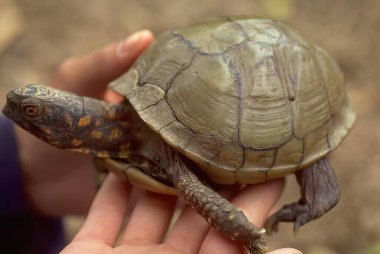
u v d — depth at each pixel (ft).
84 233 1.08
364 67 2.06
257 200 1.08
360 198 1.69
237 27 1.08
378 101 1.94
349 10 2.29
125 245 1.05
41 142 1.39
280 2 2.31
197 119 1.01
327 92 1.09
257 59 1.03
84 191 1.48
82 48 2.20
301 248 1.63
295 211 1.10
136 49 1.30
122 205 1.13
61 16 2.33
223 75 1.02
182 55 1.06
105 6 2.36
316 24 2.24
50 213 1.50
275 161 1.03
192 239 1.03
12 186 1.41
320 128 1.07
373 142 1.82
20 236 1.46
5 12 2.33
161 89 1.05
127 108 1.11
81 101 1.07
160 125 1.02
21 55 2.18
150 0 2.36
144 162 1.10
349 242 1.63
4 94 2.00
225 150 1.01
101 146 1.10
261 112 1.02
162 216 1.10
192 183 1.00
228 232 0.97
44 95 1.04
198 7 2.31
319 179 1.09
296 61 1.06
